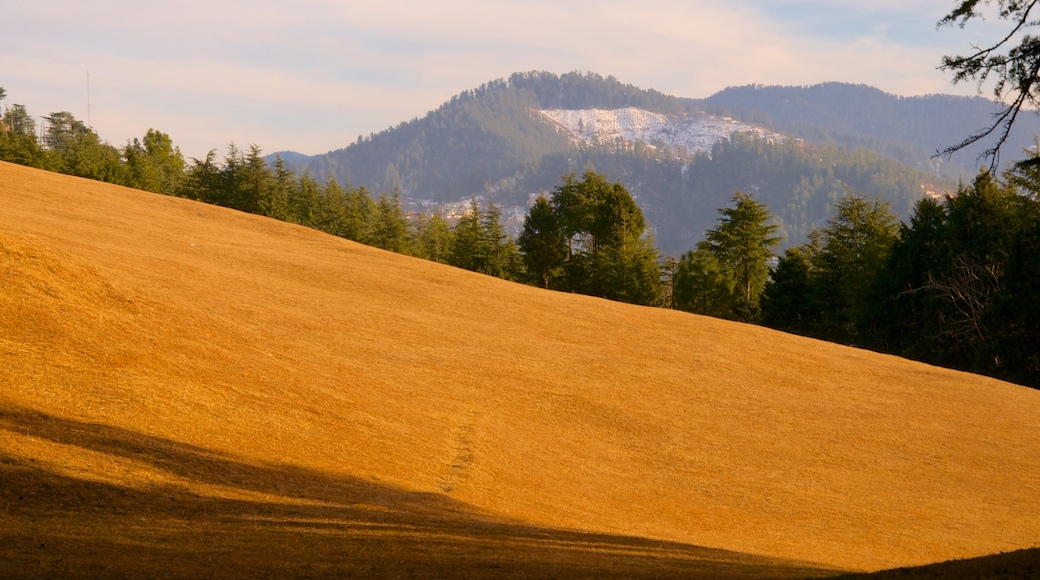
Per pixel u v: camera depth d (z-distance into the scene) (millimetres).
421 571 11148
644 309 52656
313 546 12414
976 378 43250
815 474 26797
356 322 37125
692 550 16141
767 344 45625
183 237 50625
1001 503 25547
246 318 32875
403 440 22344
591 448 26609
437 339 36719
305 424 21078
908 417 34469
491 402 28984
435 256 126562
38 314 20906
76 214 49969
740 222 91125
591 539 15867
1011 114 12148
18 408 16297
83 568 10156
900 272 68875
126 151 125188
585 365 36094
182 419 18641
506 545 13930
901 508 24391
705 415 31734
